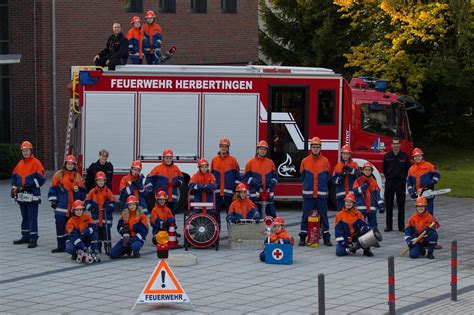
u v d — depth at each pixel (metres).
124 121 23.22
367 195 19.17
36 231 18.73
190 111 23.36
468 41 35.94
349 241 17.98
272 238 17.11
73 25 33.16
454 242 14.00
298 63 42.47
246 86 23.41
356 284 15.25
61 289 14.82
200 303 13.83
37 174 18.66
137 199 18.33
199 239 18.38
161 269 13.48
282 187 23.58
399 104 24.25
